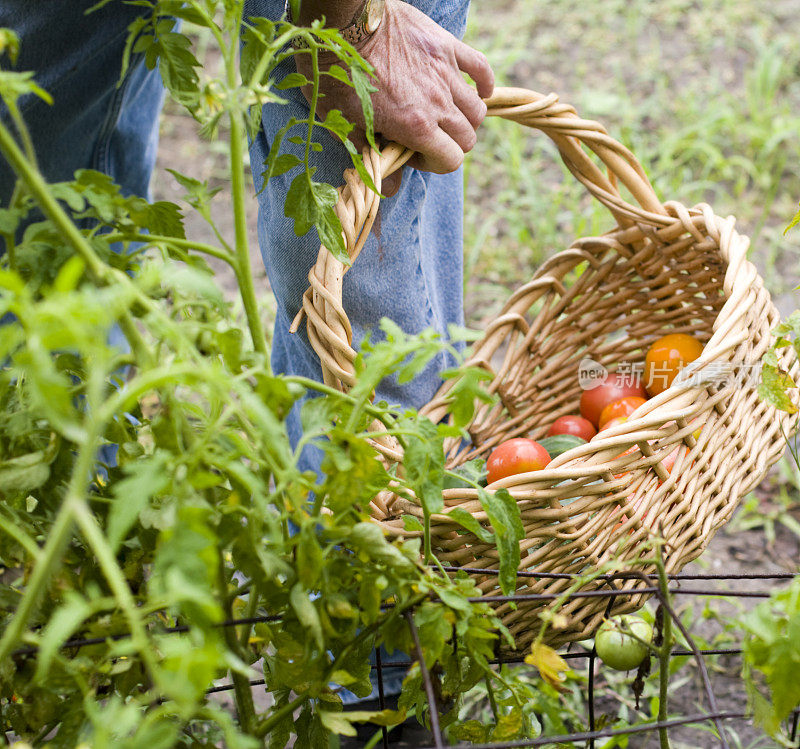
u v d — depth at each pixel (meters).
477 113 1.10
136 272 0.81
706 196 2.51
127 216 0.73
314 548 0.65
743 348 1.01
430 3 1.20
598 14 3.27
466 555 0.88
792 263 2.27
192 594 0.47
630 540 0.90
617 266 1.35
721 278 1.27
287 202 0.84
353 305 1.26
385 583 0.69
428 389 1.38
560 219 2.44
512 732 0.79
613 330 1.38
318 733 0.78
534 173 2.61
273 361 1.46
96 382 0.49
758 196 2.49
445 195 1.43
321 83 1.02
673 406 0.94
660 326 1.36
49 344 0.49
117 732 0.51
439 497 0.71
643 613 1.10
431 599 0.75
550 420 1.38
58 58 1.16
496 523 0.76
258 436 0.64
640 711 1.34
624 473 0.97
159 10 0.70
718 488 0.99
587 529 0.90
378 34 1.00
